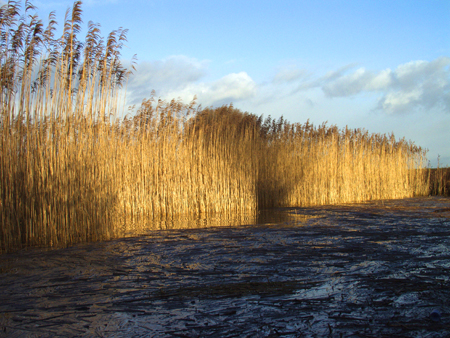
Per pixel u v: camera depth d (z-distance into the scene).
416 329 3.24
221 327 3.30
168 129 13.66
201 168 13.98
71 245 7.39
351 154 18.48
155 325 3.36
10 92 7.80
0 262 5.93
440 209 13.20
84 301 4.04
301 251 6.55
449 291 4.25
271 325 3.33
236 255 6.29
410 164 20.98
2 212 6.96
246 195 14.11
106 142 8.85
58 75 8.20
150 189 12.90
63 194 7.75
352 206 15.45
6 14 7.73
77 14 8.40
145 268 5.47
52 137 7.93
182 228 9.77
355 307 3.78
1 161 7.38
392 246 6.92
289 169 16.69
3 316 3.62
